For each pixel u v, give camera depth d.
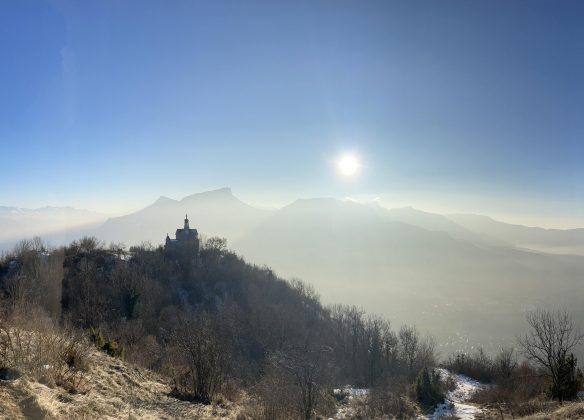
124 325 47.81
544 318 50.16
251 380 30.75
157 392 19.11
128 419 13.14
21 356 13.55
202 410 17.91
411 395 38.53
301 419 23.22
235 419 18.25
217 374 22.56
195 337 24.30
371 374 60.16
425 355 71.00
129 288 72.44
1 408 10.00
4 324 15.95
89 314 52.09
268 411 21.47
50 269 70.44
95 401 13.65
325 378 35.84
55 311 54.59
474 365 64.25
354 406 34.00
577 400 30.84
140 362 26.31
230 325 58.53
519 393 39.38
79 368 16.84
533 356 36.88
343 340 73.00
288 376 26.39
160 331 52.69
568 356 34.41
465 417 31.22
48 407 11.02
